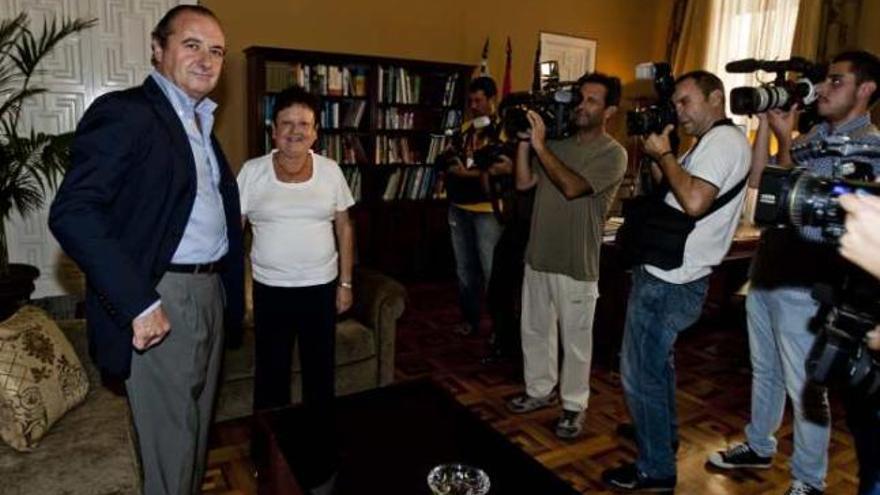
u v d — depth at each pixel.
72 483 1.43
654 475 1.99
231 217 1.72
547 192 2.32
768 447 2.16
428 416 1.69
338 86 4.41
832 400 2.79
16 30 3.53
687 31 5.47
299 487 1.36
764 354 2.09
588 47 5.67
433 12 4.95
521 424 2.48
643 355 1.91
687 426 2.54
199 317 1.57
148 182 1.41
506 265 3.04
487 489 1.34
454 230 3.49
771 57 4.76
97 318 1.45
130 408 1.66
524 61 5.40
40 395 1.58
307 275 2.01
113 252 1.32
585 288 2.28
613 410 2.63
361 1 4.66
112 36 3.84
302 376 2.12
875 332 1.01
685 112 1.80
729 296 3.88
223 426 2.39
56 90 3.75
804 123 2.01
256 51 4.07
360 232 4.56
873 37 4.20
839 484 2.13
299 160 1.96
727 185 1.76
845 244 0.83
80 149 1.34
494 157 2.94
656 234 1.81
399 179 4.74
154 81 1.47
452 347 3.38
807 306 1.80
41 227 3.81
